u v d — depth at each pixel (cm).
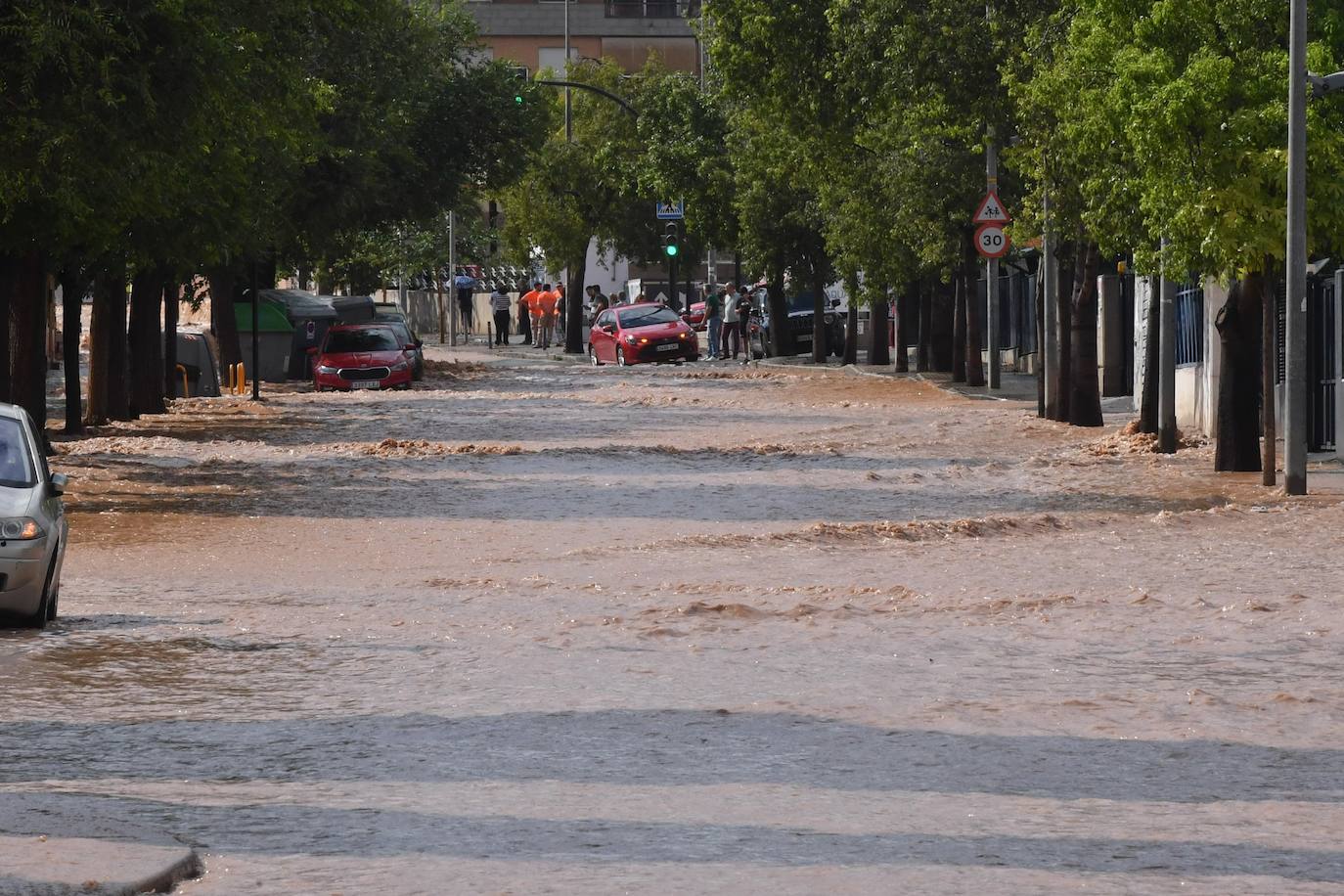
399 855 1653
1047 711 2352
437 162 14062
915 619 3180
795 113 8644
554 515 5091
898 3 7731
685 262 18225
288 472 6353
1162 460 6222
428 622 3228
